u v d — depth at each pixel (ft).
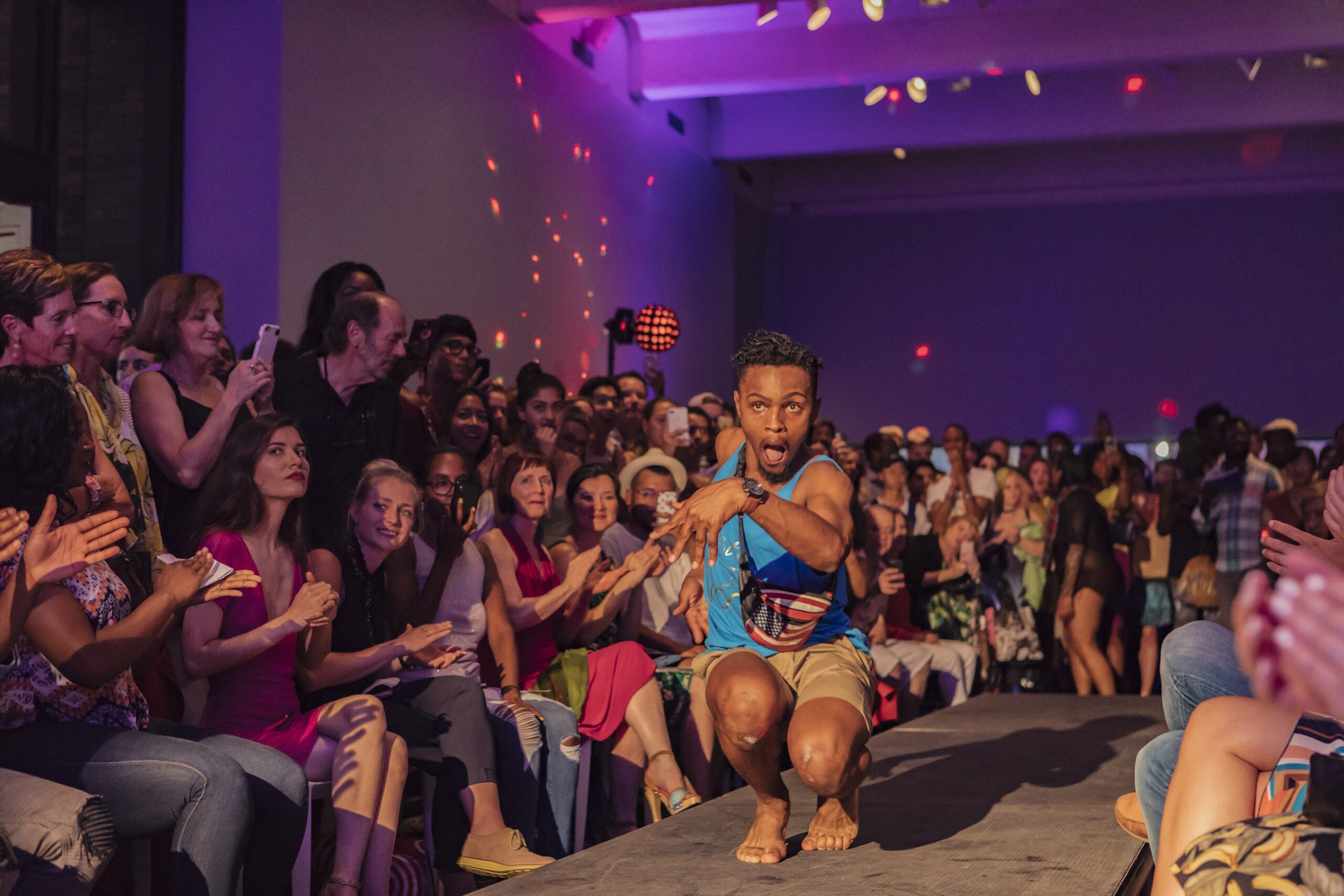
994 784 9.79
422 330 13.34
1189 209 40.78
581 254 28.19
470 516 10.71
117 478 8.79
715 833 8.20
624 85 30.91
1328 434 39.19
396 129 21.01
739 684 7.08
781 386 7.36
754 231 42.37
